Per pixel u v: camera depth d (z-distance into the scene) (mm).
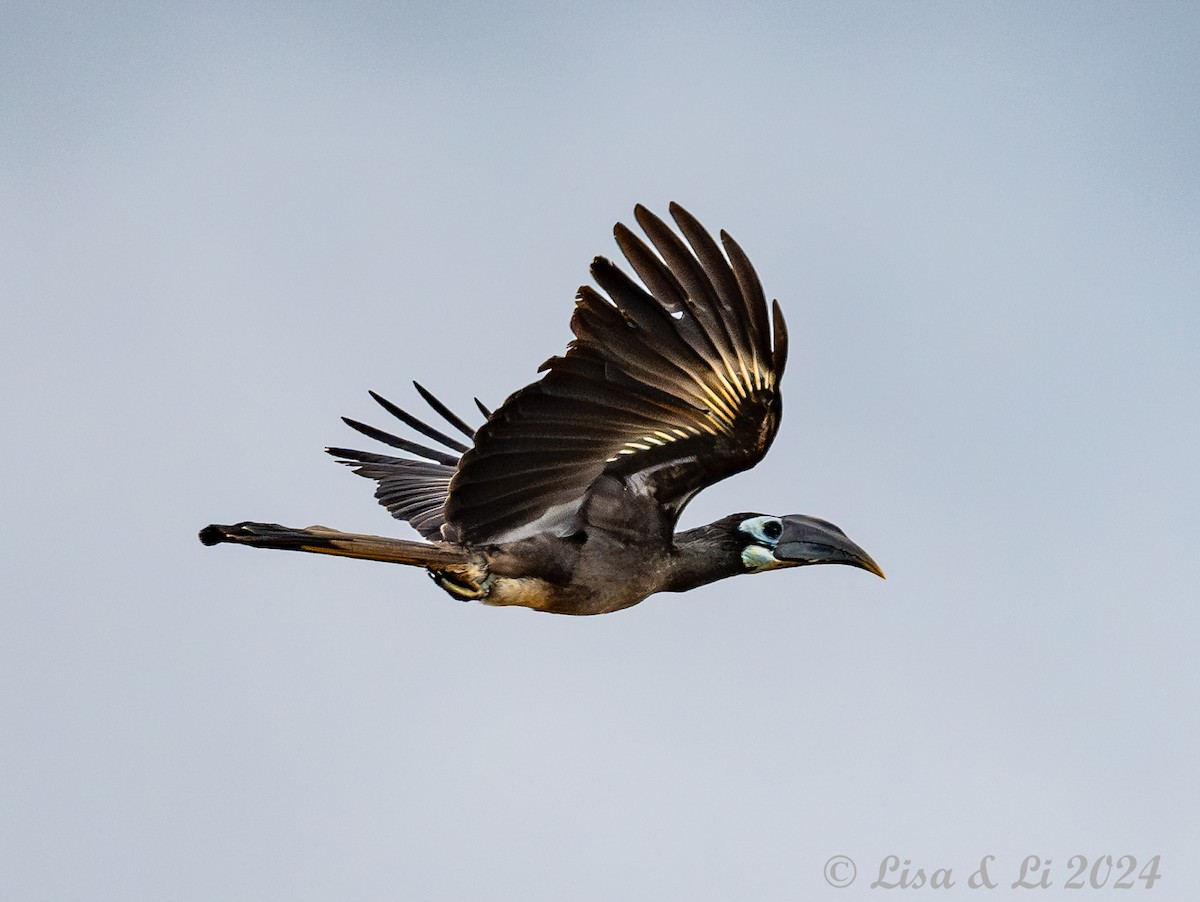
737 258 12773
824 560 14664
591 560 13977
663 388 13227
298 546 13148
